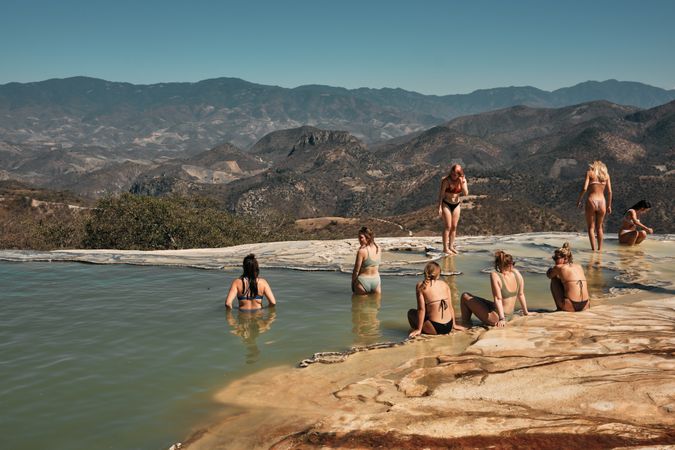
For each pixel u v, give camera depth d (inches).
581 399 192.7
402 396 210.7
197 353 284.0
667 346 249.6
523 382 213.8
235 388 234.4
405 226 5979.3
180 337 313.0
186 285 457.1
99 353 283.3
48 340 306.3
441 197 592.1
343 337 313.1
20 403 220.5
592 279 451.2
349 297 413.4
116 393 230.5
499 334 286.5
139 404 219.1
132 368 261.1
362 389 221.3
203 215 1902.1
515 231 6545.3
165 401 221.9
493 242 689.0
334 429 182.2
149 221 1620.3
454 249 611.8
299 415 201.6
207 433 191.3
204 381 243.9
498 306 312.0
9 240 1692.9
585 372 219.3
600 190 602.9
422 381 224.5
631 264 521.0
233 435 188.2
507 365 236.1
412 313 322.3
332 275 499.2
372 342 303.6
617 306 341.1
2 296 417.1
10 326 334.6
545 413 183.5
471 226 6481.3
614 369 220.4
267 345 298.0
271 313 368.5
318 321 348.2
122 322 344.5
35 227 1695.4
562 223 6742.1
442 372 233.9
